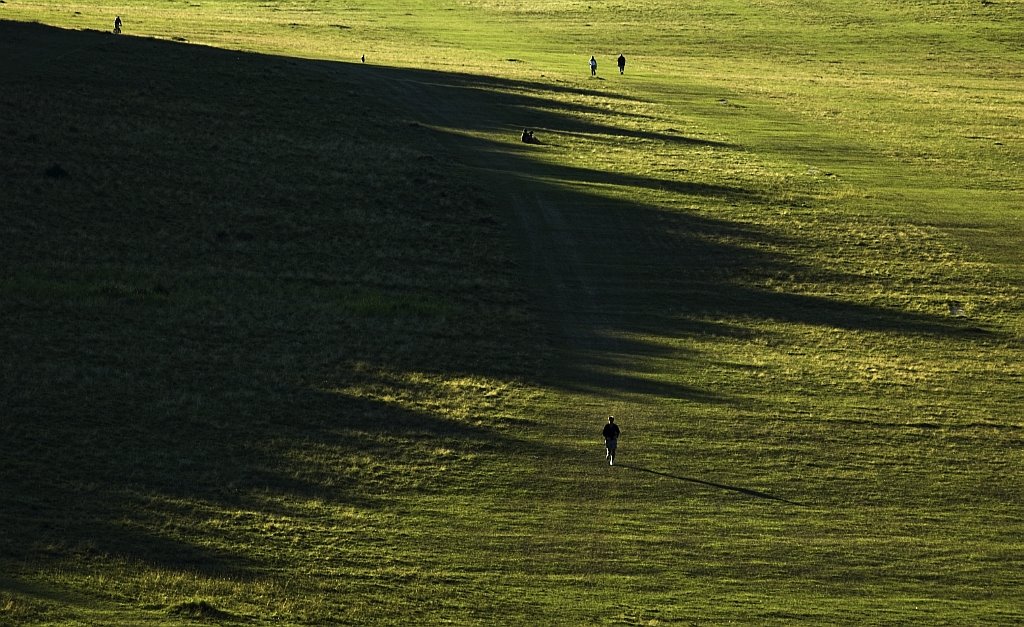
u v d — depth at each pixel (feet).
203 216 520.01
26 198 511.81
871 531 300.61
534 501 306.76
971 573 282.77
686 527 297.74
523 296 463.42
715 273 498.28
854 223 572.10
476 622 248.52
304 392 366.63
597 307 456.45
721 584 271.69
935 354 429.79
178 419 340.18
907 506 315.17
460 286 470.39
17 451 309.63
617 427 332.60
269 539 276.41
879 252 534.78
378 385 375.25
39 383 354.95
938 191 632.79
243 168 574.97
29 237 478.59
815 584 274.16
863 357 422.82
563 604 258.78
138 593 241.14
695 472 328.08
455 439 340.18
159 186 543.80
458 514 297.33
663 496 313.32
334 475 313.12
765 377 398.21
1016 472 338.34
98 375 365.40
